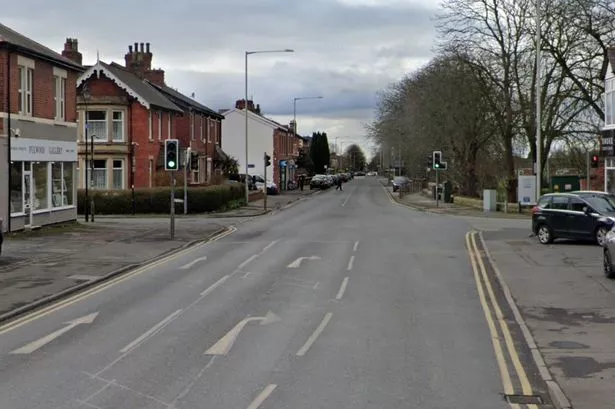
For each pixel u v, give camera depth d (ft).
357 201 204.44
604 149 118.01
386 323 41.63
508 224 118.62
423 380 29.55
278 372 30.68
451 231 104.78
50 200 103.09
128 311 45.11
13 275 59.47
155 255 73.97
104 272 61.36
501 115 166.20
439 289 54.29
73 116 110.73
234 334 38.29
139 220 128.16
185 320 42.24
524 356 33.91
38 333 38.78
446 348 35.45
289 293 52.08
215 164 221.05
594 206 79.87
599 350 34.42
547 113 153.07
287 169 304.50
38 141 97.81
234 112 272.72
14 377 29.91
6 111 88.74
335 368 31.40
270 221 126.93
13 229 91.40
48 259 69.82
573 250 75.87
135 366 31.68
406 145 237.66
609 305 46.24
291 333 38.70
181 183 156.76
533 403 26.45
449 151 201.26
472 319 43.04
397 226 114.42
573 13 141.49
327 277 60.08
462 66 165.58
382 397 27.09
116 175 158.30
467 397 27.17
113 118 157.79
